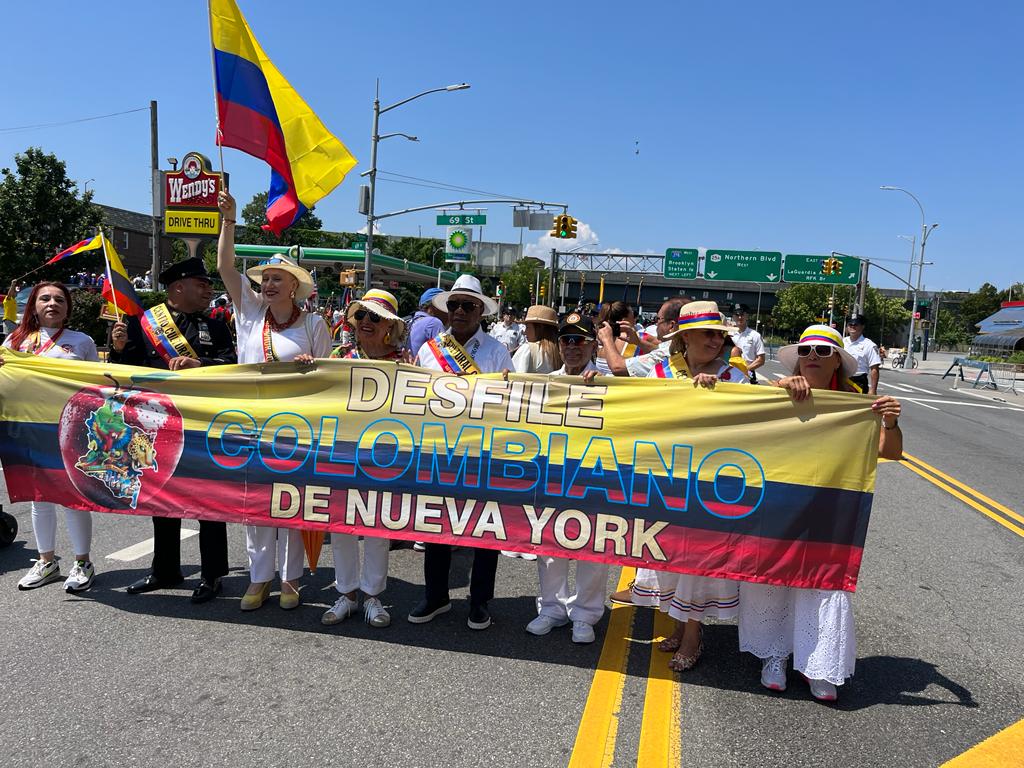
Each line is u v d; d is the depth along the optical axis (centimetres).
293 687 319
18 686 314
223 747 274
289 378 396
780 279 4362
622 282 6756
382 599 429
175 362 417
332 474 388
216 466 400
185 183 2380
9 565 464
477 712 303
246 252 3878
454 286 399
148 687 316
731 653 371
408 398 384
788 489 339
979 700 325
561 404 369
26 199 2081
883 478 823
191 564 480
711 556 344
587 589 373
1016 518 657
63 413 413
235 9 430
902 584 475
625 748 280
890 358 4725
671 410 358
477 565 387
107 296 493
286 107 449
